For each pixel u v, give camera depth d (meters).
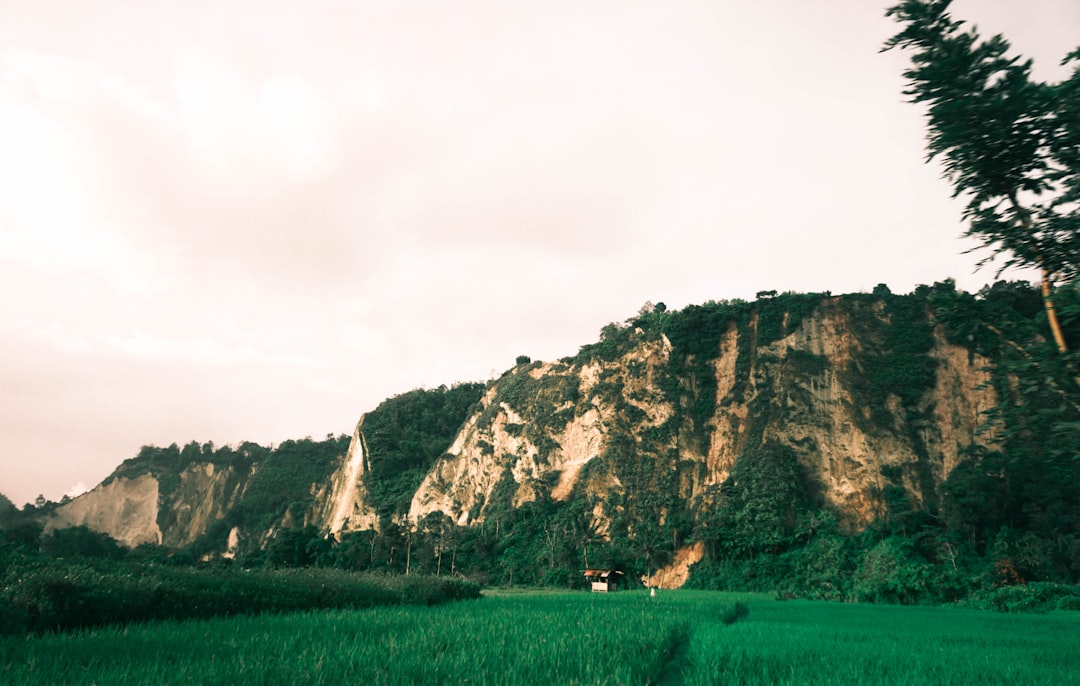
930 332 129.38
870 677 17.00
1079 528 86.12
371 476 193.75
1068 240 10.47
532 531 140.25
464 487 167.00
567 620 29.95
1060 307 10.20
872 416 124.06
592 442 150.00
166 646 16.97
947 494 101.00
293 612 31.20
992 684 16.30
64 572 23.39
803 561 104.94
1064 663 19.97
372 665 15.28
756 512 115.12
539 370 180.38
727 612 40.84
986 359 118.38
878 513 110.94
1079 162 10.40
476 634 22.78
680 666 19.91
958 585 64.25
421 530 155.25
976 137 10.73
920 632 29.52
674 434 142.38
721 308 157.12
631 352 160.38
